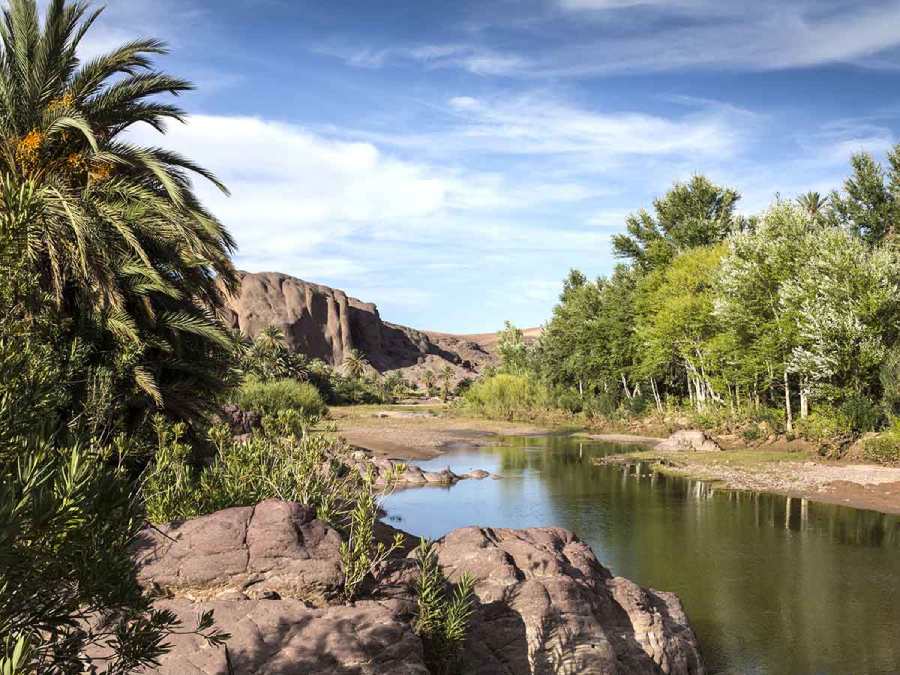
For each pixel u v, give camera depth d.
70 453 3.82
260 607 6.39
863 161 48.75
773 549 17.70
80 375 12.12
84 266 12.10
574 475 30.98
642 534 19.34
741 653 11.12
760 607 13.33
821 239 36.88
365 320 193.38
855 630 12.11
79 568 3.46
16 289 4.82
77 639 3.60
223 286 16.47
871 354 32.91
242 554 6.97
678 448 39.84
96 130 14.34
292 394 53.94
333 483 10.92
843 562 16.52
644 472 31.77
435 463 35.53
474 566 8.44
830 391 34.81
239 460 10.29
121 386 13.16
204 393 16.09
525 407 71.19
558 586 8.33
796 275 38.47
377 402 117.12
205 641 5.95
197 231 15.24
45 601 3.45
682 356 51.00
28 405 3.88
